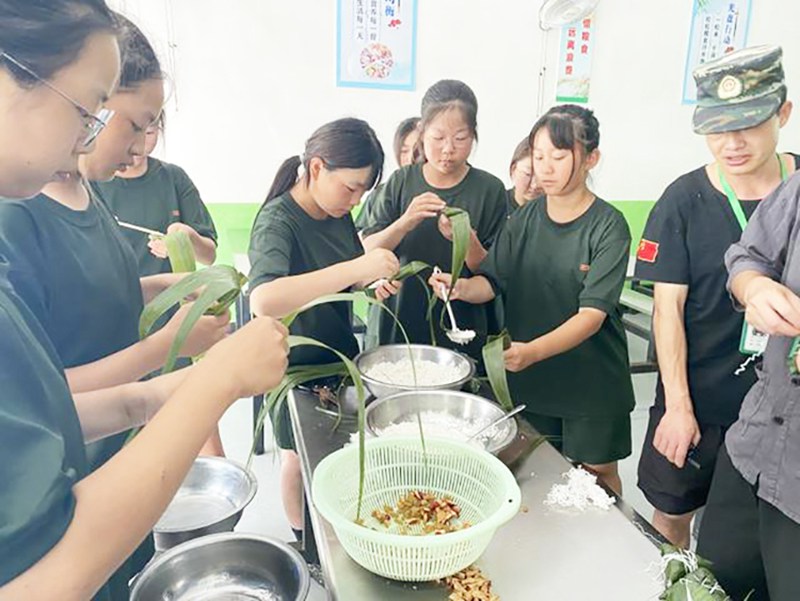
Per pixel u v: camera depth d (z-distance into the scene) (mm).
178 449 673
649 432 1974
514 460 1318
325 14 3340
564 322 1986
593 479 1238
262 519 2434
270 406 1607
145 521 645
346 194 1739
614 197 4000
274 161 3488
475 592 918
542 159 1871
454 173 2260
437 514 1084
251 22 3273
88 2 648
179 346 1061
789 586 1227
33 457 589
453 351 1777
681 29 3789
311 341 1172
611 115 3844
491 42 3568
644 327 3684
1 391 587
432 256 2195
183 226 2236
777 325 1127
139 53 1059
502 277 2078
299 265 1812
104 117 733
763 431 1288
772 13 3891
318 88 3439
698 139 4004
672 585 923
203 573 1158
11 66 585
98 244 1194
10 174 639
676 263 1736
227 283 1152
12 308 671
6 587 559
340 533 963
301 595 1020
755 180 1674
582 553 1027
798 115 4086
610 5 3654
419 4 3426
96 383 1107
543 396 2018
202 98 3318
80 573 596
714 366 1760
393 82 3508
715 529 1495
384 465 1147
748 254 1339
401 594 931
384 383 1515
